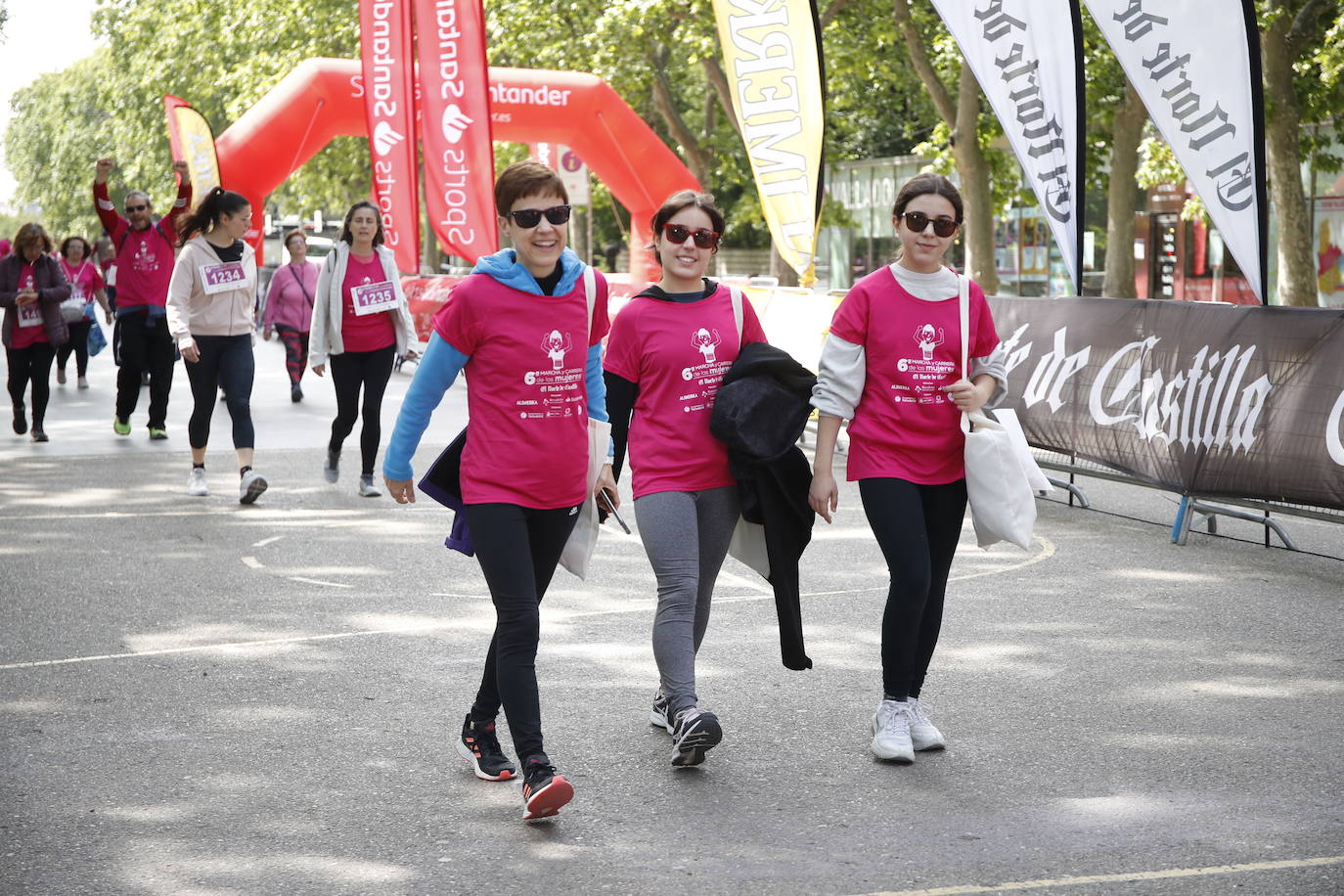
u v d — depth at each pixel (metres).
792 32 14.46
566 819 4.80
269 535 9.95
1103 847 4.51
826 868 4.37
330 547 9.55
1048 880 4.25
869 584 8.49
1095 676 6.51
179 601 8.02
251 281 11.25
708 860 4.44
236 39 40.09
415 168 19.70
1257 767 5.27
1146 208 33.28
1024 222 36.66
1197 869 4.34
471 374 4.93
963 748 5.52
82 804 4.93
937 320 5.36
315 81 21.83
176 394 19.72
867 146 43.97
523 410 4.86
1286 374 9.17
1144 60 11.12
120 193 87.88
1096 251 34.56
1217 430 9.56
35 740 5.60
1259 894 4.15
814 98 14.55
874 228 43.81
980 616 7.67
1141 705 6.05
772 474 5.26
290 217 63.41
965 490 5.54
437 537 9.89
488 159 19.47
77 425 16.09
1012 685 6.37
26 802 4.94
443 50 19.31
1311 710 5.97
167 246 14.62
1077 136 12.05
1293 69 21.55
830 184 45.66
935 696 6.20
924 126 42.16
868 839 4.60
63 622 7.52
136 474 12.62
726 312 5.43
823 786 5.10
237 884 4.25
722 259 51.91
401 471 5.02
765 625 7.48
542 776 4.67
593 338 5.09
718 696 6.21
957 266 42.78
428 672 6.58
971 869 4.35
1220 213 10.98
